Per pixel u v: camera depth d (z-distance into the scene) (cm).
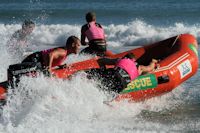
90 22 3178
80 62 2812
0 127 2303
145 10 7838
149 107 2822
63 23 6950
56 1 9369
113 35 5728
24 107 2422
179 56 3070
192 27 5966
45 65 2558
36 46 5425
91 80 2609
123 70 2588
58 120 2425
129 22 6525
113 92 2603
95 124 2433
